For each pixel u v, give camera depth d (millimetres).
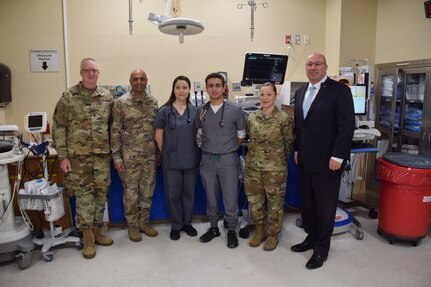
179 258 2711
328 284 2344
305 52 4266
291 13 4176
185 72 3969
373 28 4141
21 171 2930
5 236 2566
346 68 3775
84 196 2779
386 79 4012
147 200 3031
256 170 2736
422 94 3582
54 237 2816
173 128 2844
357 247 2861
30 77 3629
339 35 4035
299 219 3287
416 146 3699
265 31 4133
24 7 3529
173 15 3846
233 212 2893
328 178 2480
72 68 3699
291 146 2766
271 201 2754
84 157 2736
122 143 2861
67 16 3623
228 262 2641
